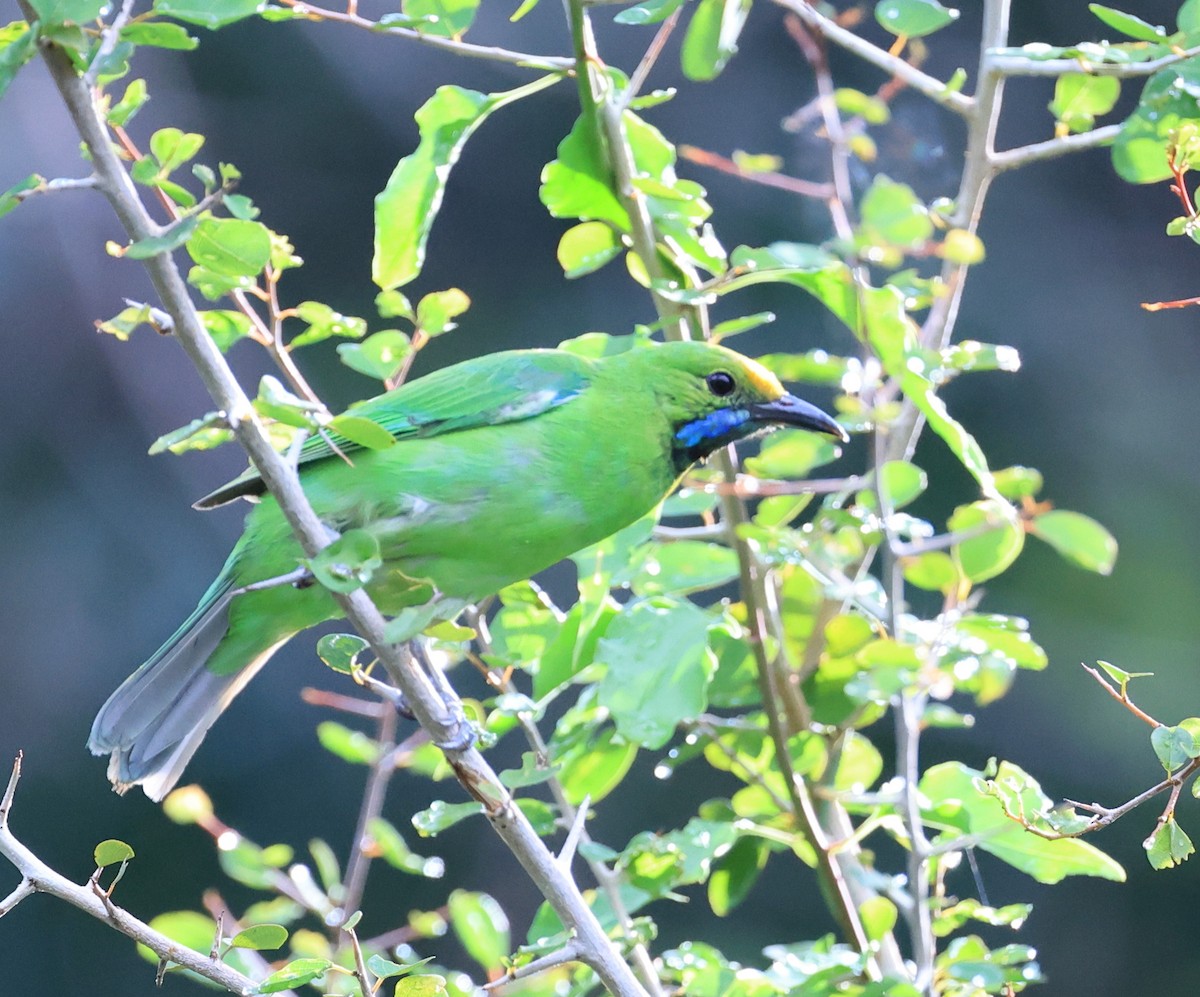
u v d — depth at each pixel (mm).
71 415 17734
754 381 8984
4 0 17375
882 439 8062
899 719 7859
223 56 18312
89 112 5703
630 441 8602
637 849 7676
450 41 7742
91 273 18141
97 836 16281
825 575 8391
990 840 7590
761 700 8164
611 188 8312
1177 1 17078
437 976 6062
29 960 15977
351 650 6777
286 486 6270
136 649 17062
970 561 8141
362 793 16438
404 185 7895
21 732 16609
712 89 17875
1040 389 17406
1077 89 8461
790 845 8461
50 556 17234
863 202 7176
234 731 16453
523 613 8211
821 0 11938
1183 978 15578
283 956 9625
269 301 7254
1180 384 17422
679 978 7805
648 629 7633
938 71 17484
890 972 7898
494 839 16641
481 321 18109
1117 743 16141
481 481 8234
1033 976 7297
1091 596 16562
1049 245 17875
